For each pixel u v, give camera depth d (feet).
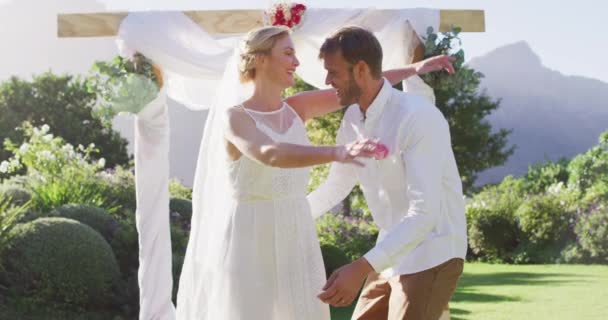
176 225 28.09
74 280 21.40
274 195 10.68
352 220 40.98
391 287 10.98
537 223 44.50
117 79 14.39
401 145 10.15
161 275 15.31
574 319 22.88
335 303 9.25
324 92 11.82
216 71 14.56
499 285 32.09
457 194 10.58
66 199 28.19
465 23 15.06
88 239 21.91
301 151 8.96
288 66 10.81
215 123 12.51
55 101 81.61
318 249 11.10
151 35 14.40
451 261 10.44
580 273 36.11
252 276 10.69
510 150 65.57
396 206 10.61
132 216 26.08
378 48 10.29
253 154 9.70
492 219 46.09
